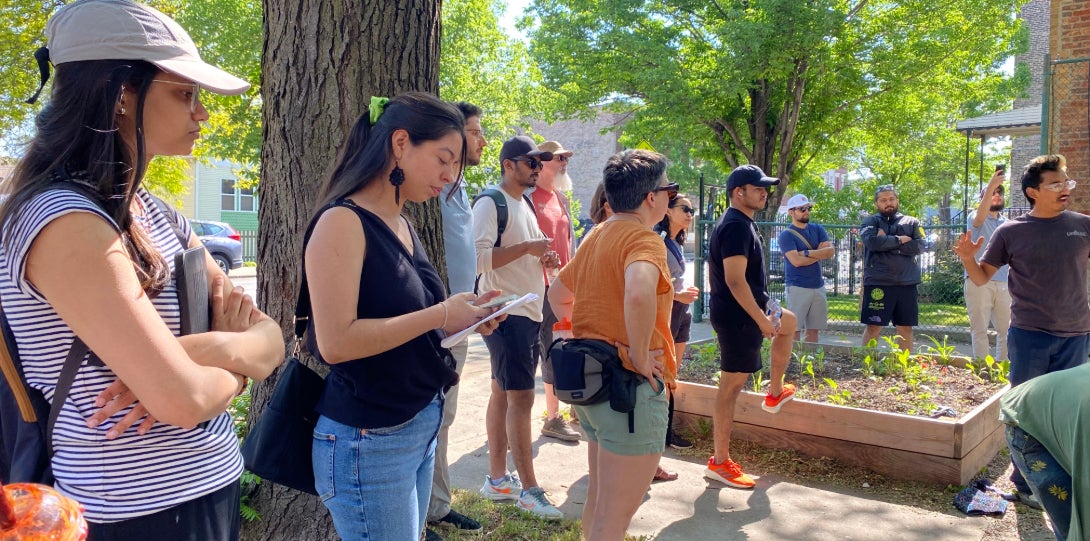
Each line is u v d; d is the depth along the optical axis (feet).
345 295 6.15
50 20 4.73
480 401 20.93
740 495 14.35
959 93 55.26
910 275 23.94
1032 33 86.38
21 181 4.47
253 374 5.22
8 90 30.78
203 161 45.06
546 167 16.33
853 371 20.26
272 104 10.20
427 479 7.35
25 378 4.54
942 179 75.20
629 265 9.06
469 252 12.48
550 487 14.58
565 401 9.11
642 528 12.92
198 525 4.95
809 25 46.01
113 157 4.61
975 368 20.17
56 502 3.59
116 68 4.58
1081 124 29.22
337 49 9.91
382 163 6.61
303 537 10.12
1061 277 13.57
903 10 49.26
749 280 14.26
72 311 4.24
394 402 6.58
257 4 47.16
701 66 53.52
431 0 10.74
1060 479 8.95
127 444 4.66
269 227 10.37
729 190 14.25
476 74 61.67
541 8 56.13
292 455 6.82
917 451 14.70
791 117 54.19
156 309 4.89
